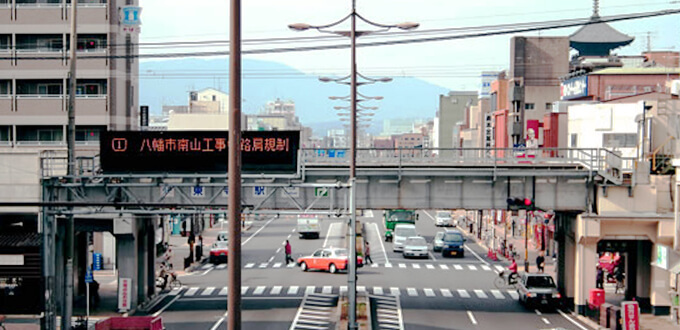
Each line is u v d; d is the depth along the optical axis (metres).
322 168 40.06
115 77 58.06
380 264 62.91
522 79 98.00
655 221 40.78
